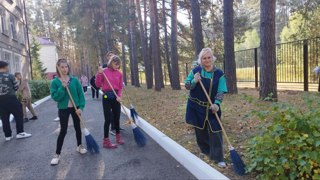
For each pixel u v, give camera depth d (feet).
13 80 25.59
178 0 82.38
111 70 22.02
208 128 16.03
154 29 68.39
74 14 99.86
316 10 56.24
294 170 12.79
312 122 13.03
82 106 19.24
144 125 26.86
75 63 229.45
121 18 89.20
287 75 51.98
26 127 31.63
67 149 21.36
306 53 42.04
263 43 29.66
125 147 21.20
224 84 15.75
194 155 17.13
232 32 39.34
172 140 20.76
